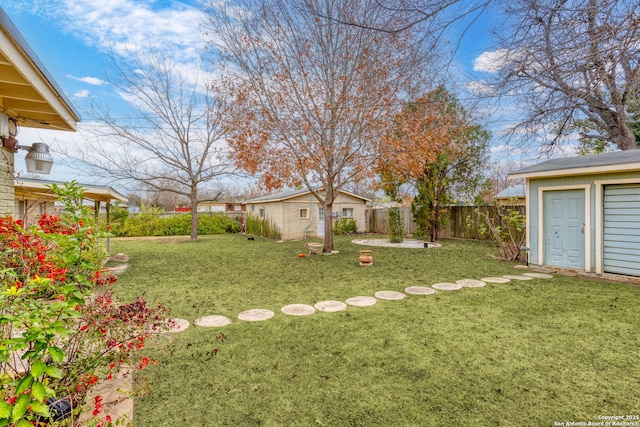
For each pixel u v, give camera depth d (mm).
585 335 3316
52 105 4043
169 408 2148
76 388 1911
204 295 5027
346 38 8266
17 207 7273
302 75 8820
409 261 8062
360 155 9039
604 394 2273
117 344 2225
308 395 2297
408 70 7992
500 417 2033
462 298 4727
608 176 6027
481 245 11211
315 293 5113
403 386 2400
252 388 2389
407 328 3557
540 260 7148
